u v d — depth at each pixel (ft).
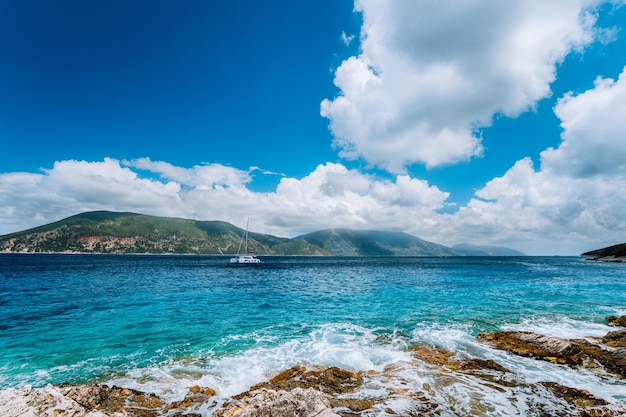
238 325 73.72
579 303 100.94
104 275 204.64
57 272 224.33
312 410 30.07
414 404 35.83
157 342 60.75
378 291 132.26
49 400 31.94
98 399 36.17
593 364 48.42
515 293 123.65
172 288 141.28
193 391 39.96
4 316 82.48
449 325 72.95
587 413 32.12
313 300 108.78
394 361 49.98
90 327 71.67
